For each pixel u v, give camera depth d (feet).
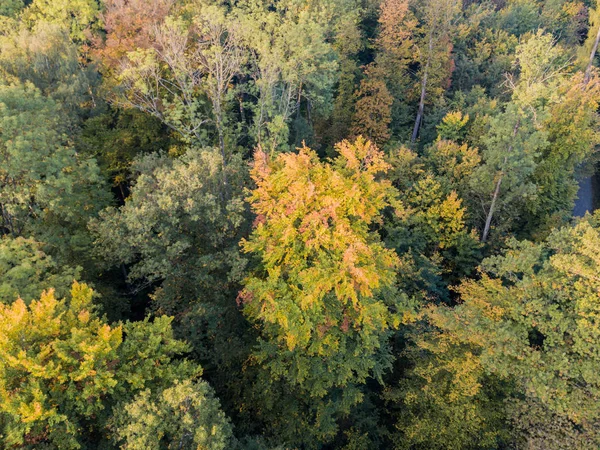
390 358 79.00
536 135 107.04
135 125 104.83
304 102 151.12
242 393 75.56
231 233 75.92
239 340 72.33
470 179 119.14
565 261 65.16
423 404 77.05
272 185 63.36
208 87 97.86
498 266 77.97
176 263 71.56
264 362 73.97
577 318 65.67
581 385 65.10
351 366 67.67
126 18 106.63
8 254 59.00
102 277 93.04
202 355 71.10
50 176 70.95
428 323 87.20
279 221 60.29
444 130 148.46
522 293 72.54
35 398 42.09
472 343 73.31
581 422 62.03
